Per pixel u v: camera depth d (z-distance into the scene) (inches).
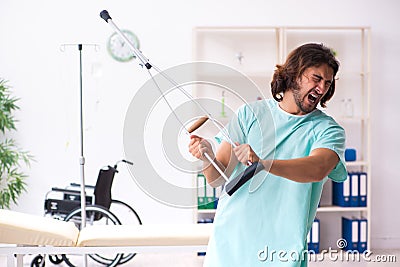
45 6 236.1
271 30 243.0
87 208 202.4
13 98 236.1
